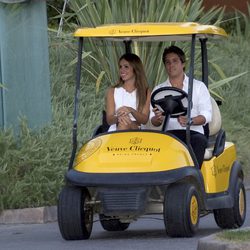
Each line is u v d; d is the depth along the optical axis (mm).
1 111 32812
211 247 20609
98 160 24078
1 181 30422
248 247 20109
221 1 64312
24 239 26406
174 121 25391
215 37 26828
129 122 25141
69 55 42844
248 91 48875
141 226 28719
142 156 23938
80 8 43000
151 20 42594
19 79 33219
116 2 42812
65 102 38688
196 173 24047
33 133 32188
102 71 41688
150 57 40938
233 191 26266
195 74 41688
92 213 25094
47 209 30297
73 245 24125
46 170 30703
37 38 33844
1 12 33000
